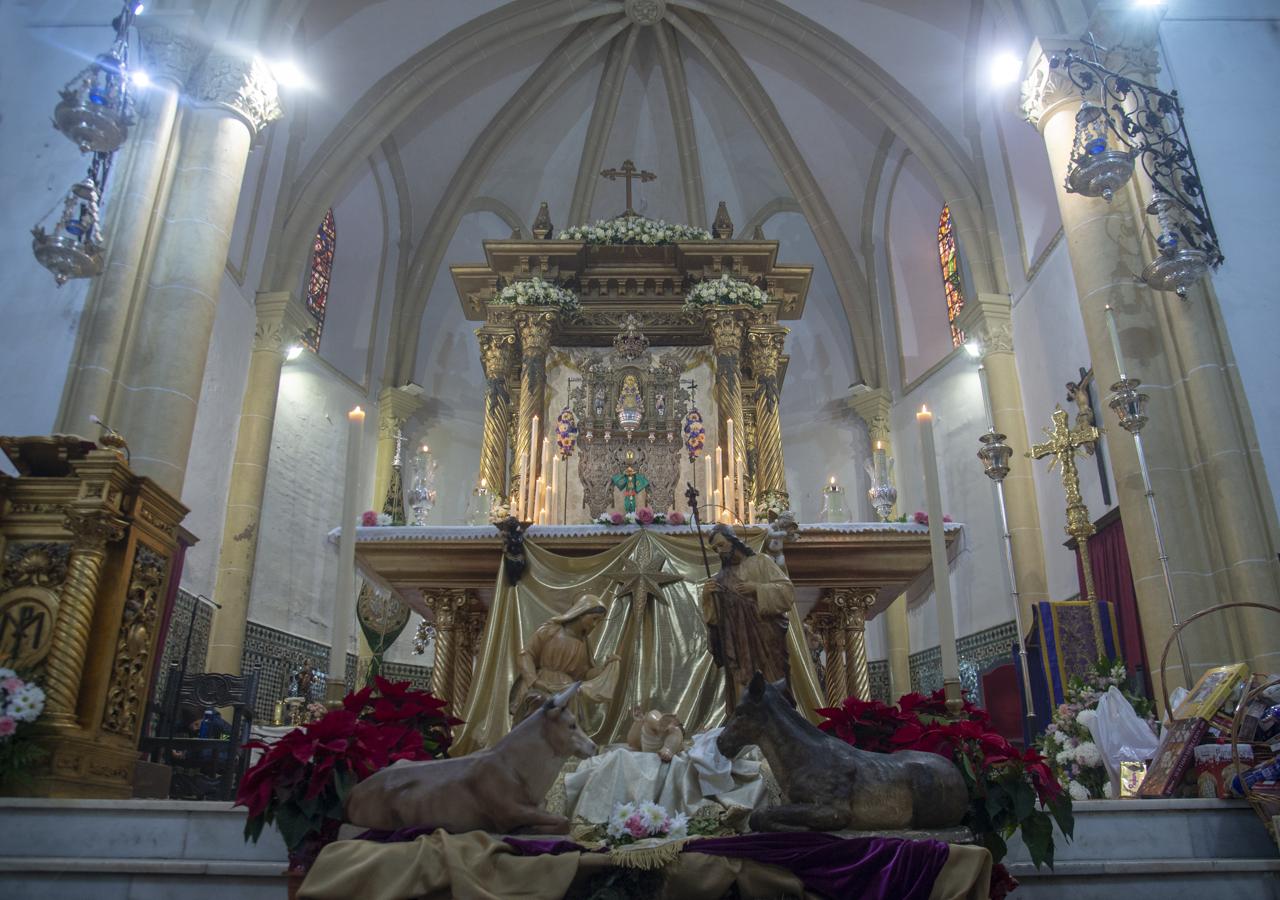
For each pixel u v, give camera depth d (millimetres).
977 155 15578
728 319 10797
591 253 11359
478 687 6461
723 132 18875
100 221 8977
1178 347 8766
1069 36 10258
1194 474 8445
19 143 9430
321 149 15422
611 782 4332
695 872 3496
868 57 15758
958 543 7930
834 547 7797
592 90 18281
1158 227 9086
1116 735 7023
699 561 6906
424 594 8062
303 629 14742
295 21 11555
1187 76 9805
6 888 4480
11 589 6188
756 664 5527
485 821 3803
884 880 3412
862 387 18047
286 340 14578
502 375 11047
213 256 9508
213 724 9406
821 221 18562
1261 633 7645
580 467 10352
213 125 9906
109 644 6148
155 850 4715
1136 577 8508
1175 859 4766
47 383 8438
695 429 10477
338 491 16000
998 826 4027
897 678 16609
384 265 17797
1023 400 14516
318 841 3816
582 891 3545
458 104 17172
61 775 5648
